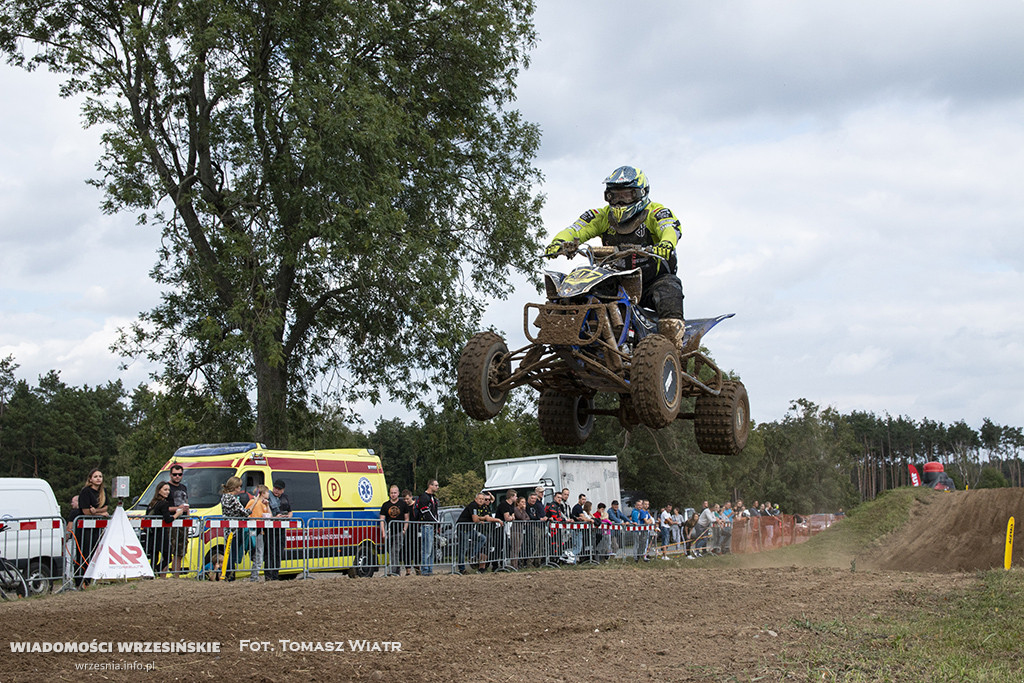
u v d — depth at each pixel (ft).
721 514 79.25
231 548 43.42
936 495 72.23
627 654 21.90
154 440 88.07
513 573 43.50
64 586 37.52
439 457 88.48
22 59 81.30
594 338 24.17
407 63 86.58
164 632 23.50
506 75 89.51
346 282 82.23
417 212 84.99
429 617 27.17
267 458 51.16
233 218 76.28
